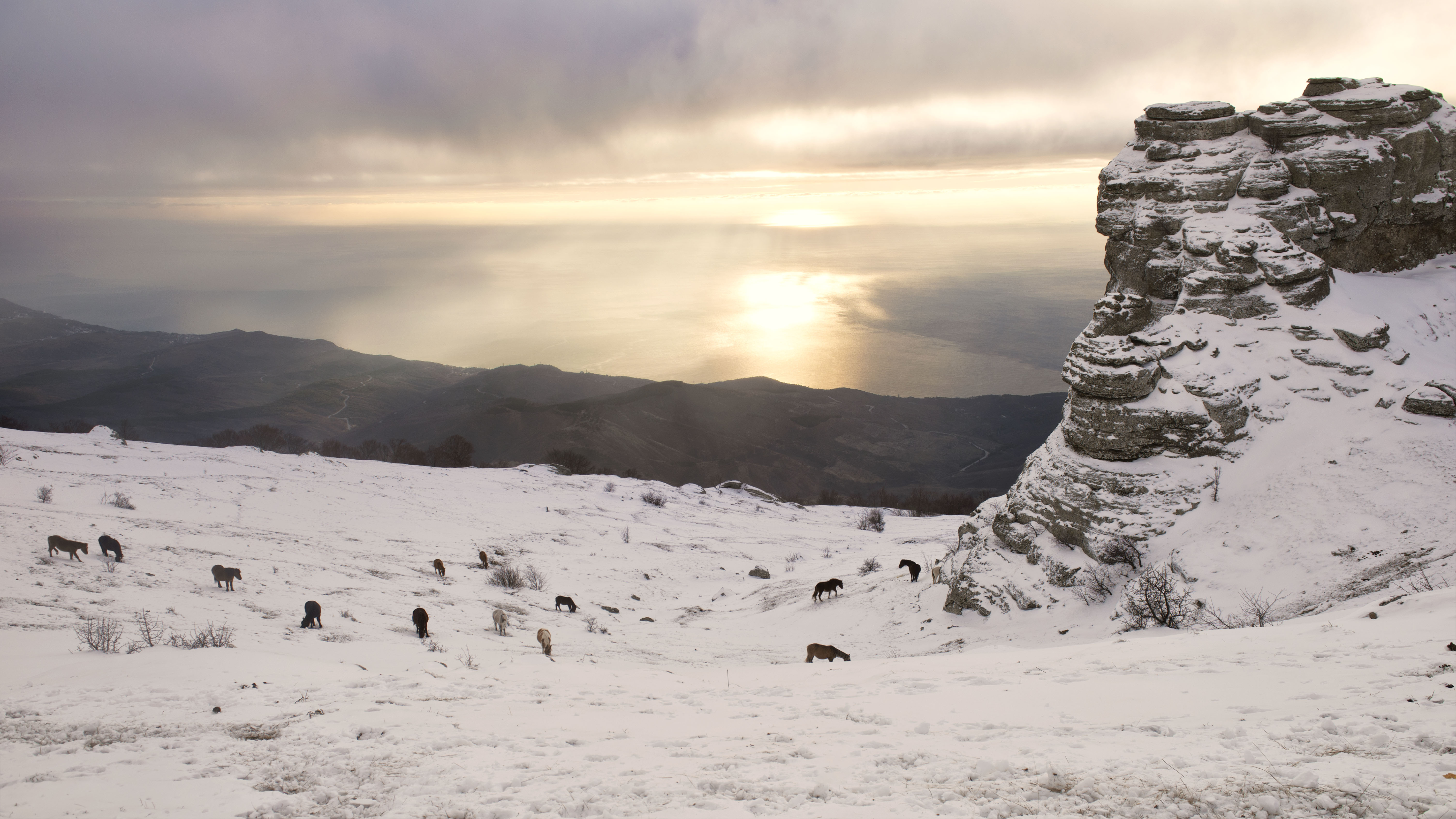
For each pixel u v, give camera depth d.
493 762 8.08
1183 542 24.17
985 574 29.06
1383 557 19.59
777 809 6.33
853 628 32.00
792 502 104.12
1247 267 28.97
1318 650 10.25
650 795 6.84
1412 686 7.81
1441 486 21.28
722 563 57.50
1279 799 5.53
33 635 16.22
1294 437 25.33
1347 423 24.94
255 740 9.11
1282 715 7.66
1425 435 23.33
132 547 30.83
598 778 7.41
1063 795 6.16
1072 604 25.55
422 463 121.44
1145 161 34.84
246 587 27.62
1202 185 32.59
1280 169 31.50
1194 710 8.35
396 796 7.16
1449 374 25.55
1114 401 27.33
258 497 52.84
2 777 7.82
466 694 12.14
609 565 51.44
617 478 91.75
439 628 26.44
